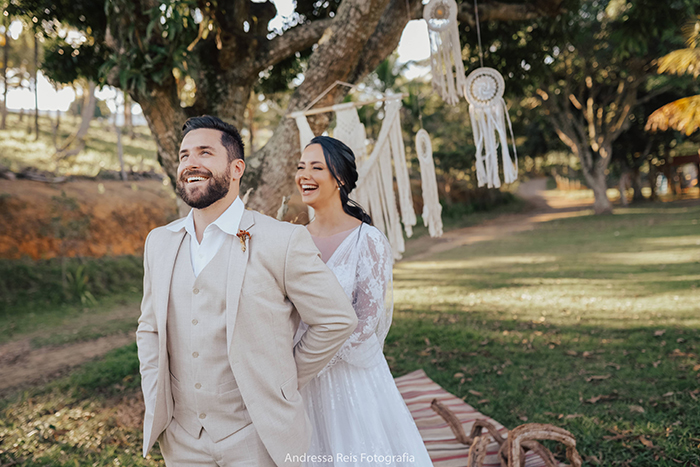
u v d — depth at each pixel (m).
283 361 1.50
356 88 4.13
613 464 2.73
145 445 1.51
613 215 21.58
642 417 3.23
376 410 1.84
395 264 13.31
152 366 1.56
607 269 9.12
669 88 19.20
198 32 4.21
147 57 3.35
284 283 1.49
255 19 4.60
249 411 1.43
